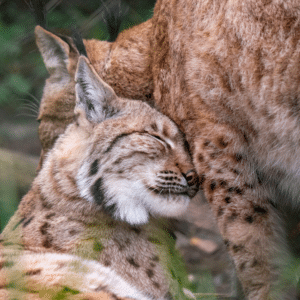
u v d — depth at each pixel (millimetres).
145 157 5945
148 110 5969
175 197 5953
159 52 5984
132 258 5918
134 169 5938
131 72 6027
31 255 5879
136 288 5891
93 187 5926
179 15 5938
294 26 5832
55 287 5832
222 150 5906
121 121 5953
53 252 5895
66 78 6176
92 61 6078
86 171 5930
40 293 5816
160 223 5977
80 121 5949
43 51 6184
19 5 6711
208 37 5895
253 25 5855
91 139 5941
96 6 6445
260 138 5895
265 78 5863
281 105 5863
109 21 6164
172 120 5969
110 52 6066
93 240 5906
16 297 5797
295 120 5863
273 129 5879
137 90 6031
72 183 5930
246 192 5906
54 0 6277
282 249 5902
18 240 5910
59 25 6422
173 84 5949
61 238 5906
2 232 5941
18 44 6586
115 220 5930
